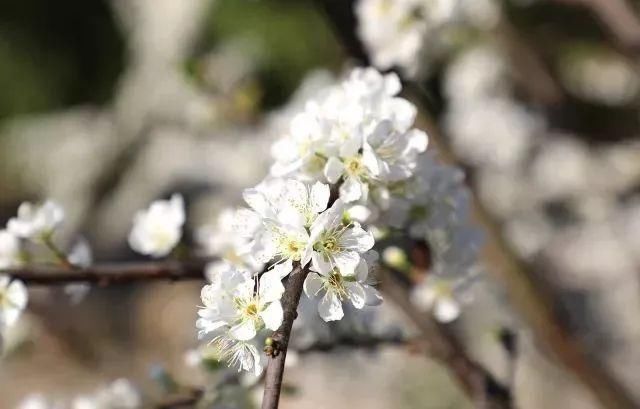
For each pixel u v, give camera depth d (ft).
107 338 7.38
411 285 2.51
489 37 4.18
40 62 9.15
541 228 4.67
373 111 1.96
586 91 5.13
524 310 2.95
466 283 2.26
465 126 4.55
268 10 6.72
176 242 2.32
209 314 1.74
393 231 2.10
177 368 6.56
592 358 3.07
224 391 2.34
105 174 7.60
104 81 9.00
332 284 1.77
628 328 4.89
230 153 5.50
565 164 4.64
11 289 2.15
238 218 1.80
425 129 2.81
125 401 2.51
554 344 2.95
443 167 2.09
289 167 1.89
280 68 6.68
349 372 5.28
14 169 8.59
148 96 6.89
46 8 9.00
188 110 5.65
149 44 6.86
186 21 6.68
